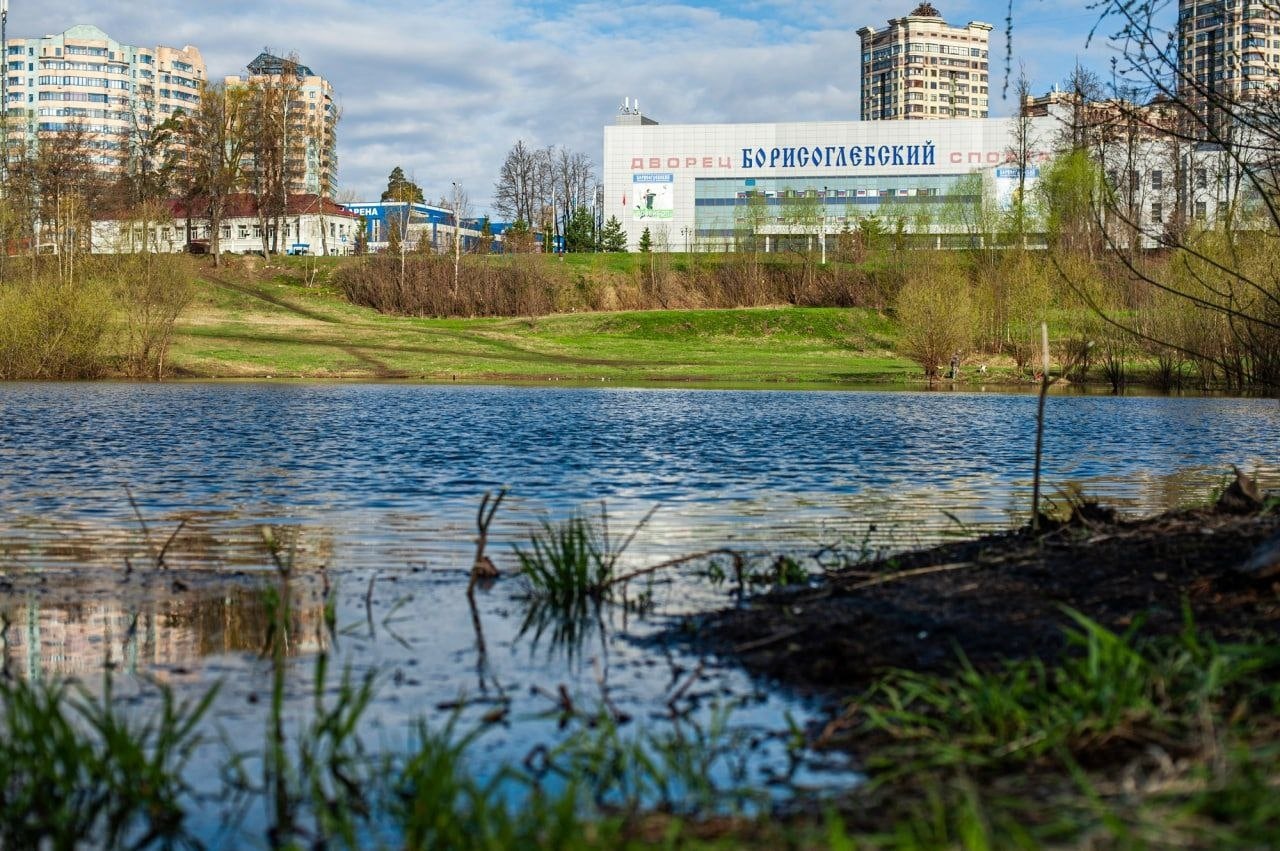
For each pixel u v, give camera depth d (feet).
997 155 371.97
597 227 432.25
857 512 43.37
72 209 201.26
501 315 274.98
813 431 83.56
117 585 29.25
